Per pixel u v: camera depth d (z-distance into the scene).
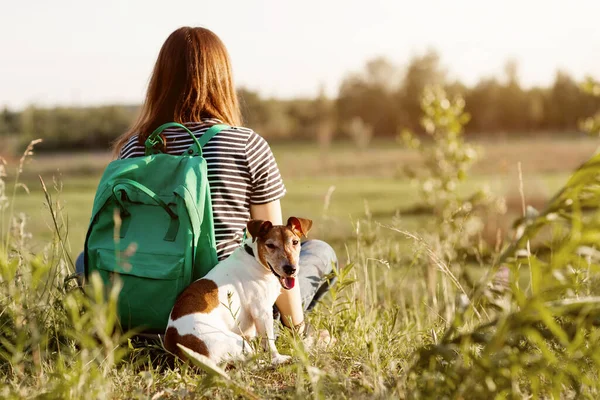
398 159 43.00
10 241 3.96
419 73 66.88
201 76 3.80
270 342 3.38
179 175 3.41
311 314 4.00
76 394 2.41
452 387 2.40
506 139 59.88
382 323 3.79
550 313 2.26
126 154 3.81
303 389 2.73
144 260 3.31
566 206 2.34
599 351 2.44
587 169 2.30
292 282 3.54
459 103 8.38
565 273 2.81
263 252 3.55
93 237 3.43
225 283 3.47
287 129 73.31
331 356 3.27
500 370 2.31
